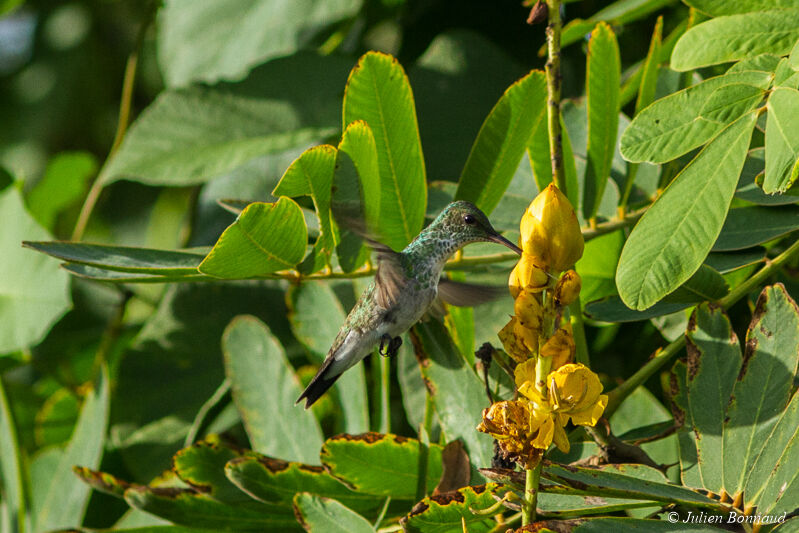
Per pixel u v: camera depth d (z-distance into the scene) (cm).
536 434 407
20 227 474
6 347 461
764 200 416
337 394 424
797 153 407
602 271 423
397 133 416
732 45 413
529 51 464
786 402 411
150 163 461
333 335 425
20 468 435
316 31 505
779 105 409
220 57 532
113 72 730
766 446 409
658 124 411
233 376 425
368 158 413
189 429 438
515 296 409
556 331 408
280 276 416
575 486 407
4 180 498
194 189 520
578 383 407
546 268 409
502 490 411
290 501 418
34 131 738
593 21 426
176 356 456
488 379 418
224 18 539
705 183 409
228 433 438
